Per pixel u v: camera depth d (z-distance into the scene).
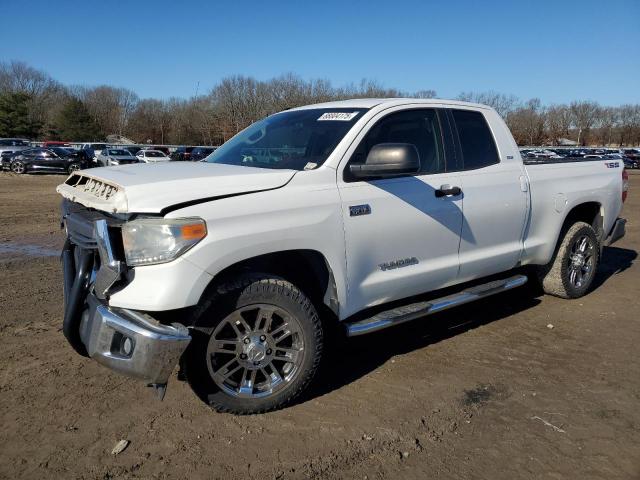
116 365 2.90
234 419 3.32
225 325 3.17
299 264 3.64
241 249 3.08
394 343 4.56
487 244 4.53
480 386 3.80
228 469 2.85
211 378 3.16
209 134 67.19
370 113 3.90
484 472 2.88
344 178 3.59
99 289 3.00
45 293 5.71
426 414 3.42
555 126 85.06
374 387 3.77
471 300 4.38
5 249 8.08
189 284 2.92
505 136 4.82
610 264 7.57
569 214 5.78
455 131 4.41
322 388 3.75
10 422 3.23
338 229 3.49
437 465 2.93
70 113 78.50
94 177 3.35
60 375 3.83
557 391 3.75
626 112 89.44
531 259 5.08
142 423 3.26
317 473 2.84
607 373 4.03
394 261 3.85
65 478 2.76
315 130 3.94
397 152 3.42
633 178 34.97
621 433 3.24
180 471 2.83
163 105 87.75
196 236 2.93
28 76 90.56
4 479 2.74
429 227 4.01
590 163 5.74
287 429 3.22
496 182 4.55
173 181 3.09
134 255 2.92
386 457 2.99
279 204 3.25
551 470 2.90
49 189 19.62
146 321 2.90
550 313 5.34
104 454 2.96
